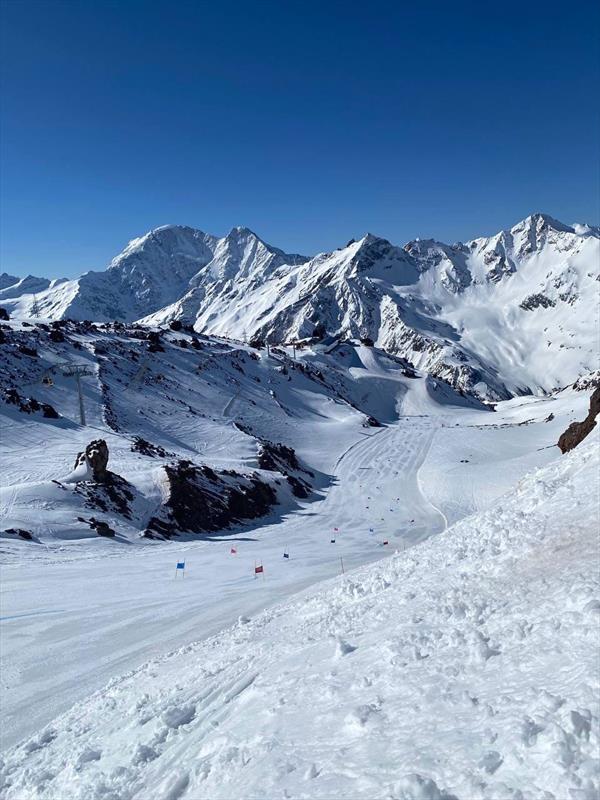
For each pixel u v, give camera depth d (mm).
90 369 118188
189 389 134375
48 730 12648
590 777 4082
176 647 22234
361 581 14461
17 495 56750
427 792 4465
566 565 8680
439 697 6047
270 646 11617
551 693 5270
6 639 24266
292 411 151125
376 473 111062
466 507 83875
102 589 34906
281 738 6551
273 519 77938
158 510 64188
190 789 6551
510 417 184125
